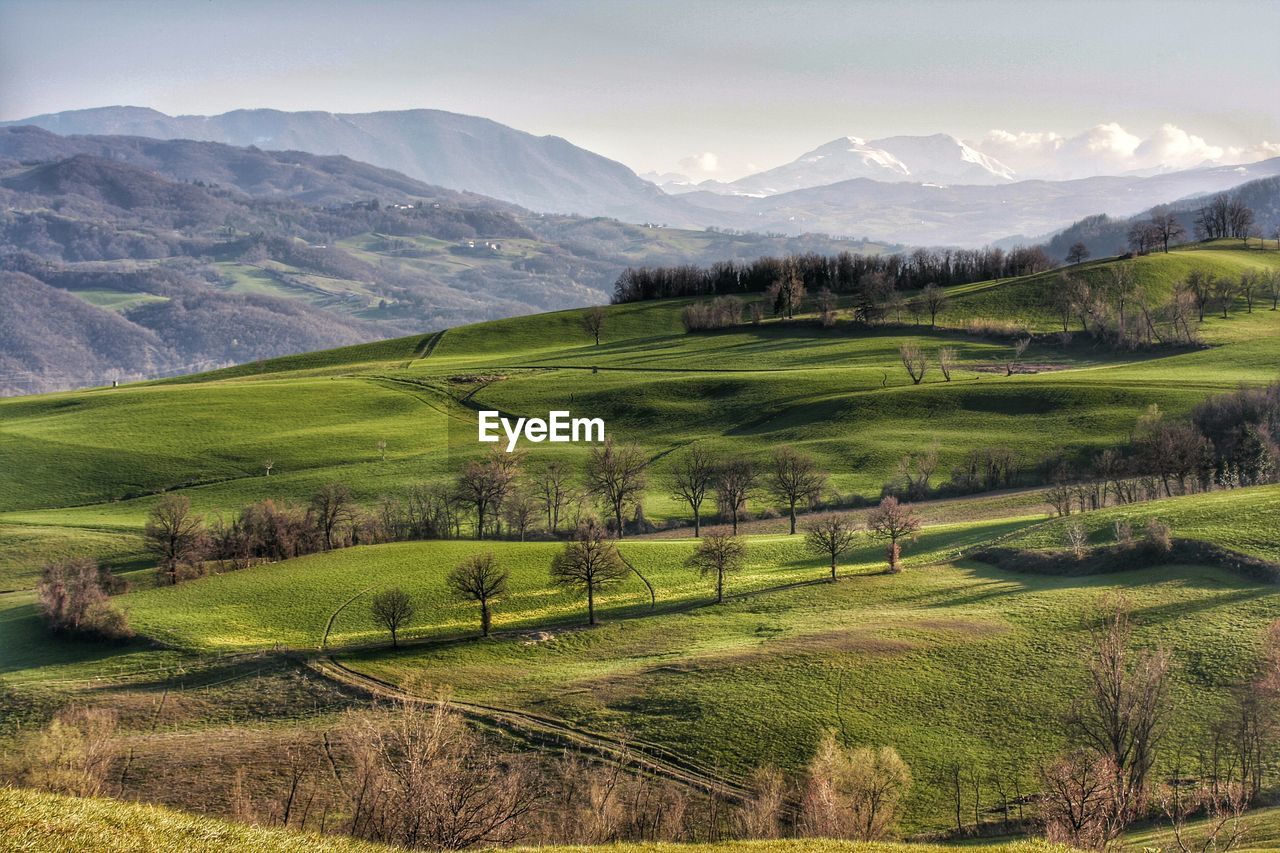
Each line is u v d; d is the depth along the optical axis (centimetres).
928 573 8500
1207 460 10506
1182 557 7562
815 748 5453
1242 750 4756
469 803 4125
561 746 5644
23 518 12444
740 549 8644
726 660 6662
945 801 4912
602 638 7562
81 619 7931
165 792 5294
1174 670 5825
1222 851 3534
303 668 7131
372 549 10294
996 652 6375
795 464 11938
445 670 7000
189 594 8925
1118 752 4522
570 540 11075
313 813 4953
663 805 4966
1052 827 3975
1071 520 9069
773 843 2986
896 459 13550
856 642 6756
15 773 5522
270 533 10400
